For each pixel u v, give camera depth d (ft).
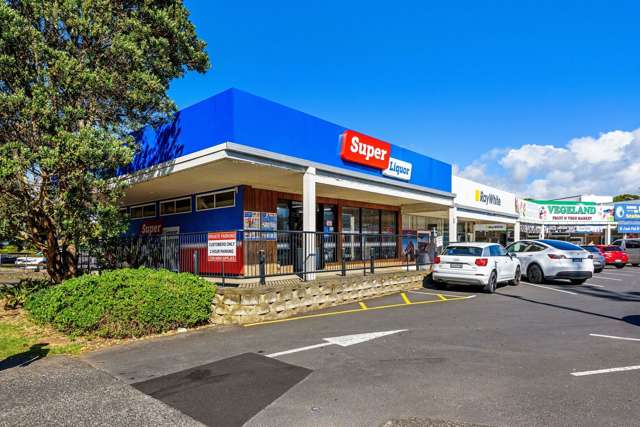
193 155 32.35
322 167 36.94
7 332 23.79
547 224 108.88
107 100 30.17
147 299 23.15
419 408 13.08
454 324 25.49
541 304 33.01
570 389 14.60
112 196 29.27
